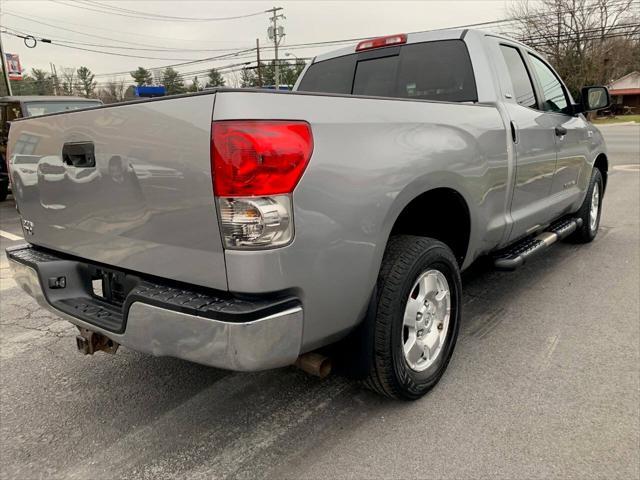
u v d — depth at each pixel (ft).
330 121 6.73
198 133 6.11
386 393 8.68
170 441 8.40
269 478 7.43
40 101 34.40
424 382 9.11
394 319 8.11
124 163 7.05
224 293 6.49
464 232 10.16
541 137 12.73
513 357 10.78
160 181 6.63
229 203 6.05
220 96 5.98
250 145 5.94
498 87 11.48
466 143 9.36
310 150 6.39
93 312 8.09
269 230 6.09
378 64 13.10
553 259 17.81
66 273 8.84
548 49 154.51
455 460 7.66
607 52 156.97
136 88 44.39
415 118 8.28
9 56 106.73
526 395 9.32
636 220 23.58
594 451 7.74
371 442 8.15
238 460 7.85
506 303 13.89
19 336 12.78
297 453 7.97
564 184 15.19
